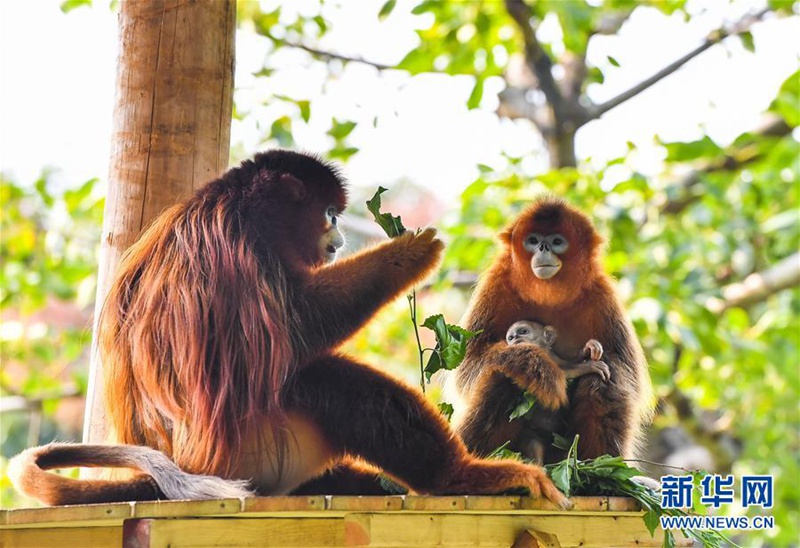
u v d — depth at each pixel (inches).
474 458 226.8
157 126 275.7
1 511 194.4
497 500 213.2
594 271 306.5
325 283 227.3
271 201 236.2
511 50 610.9
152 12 280.7
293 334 222.5
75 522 198.8
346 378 227.3
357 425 225.5
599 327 305.1
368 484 250.2
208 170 278.4
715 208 567.2
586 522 236.8
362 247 264.8
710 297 550.0
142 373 225.1
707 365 595.2
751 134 579.2
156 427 225.6
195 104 278.5
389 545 214.1
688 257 553.9
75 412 751.7
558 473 227.9
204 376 219.0
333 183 251.1
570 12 544.4
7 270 582.9
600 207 519.2
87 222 585.9
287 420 221.8
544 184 521.3
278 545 207.0
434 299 590.2
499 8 599.2
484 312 309.9
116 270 249.9
